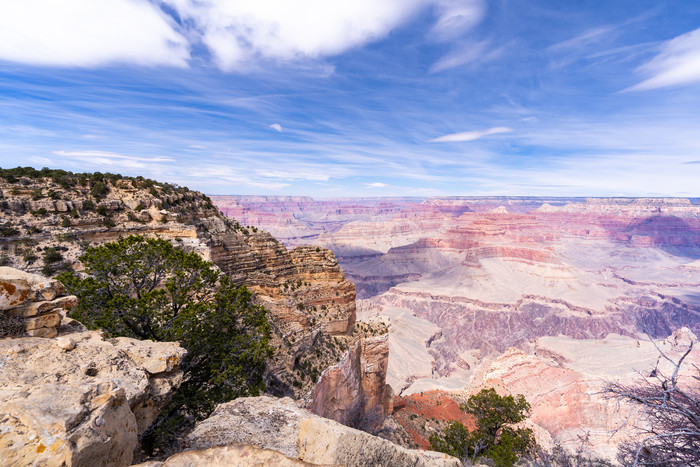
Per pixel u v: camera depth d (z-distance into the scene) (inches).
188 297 879.1
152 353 372.2
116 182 1847.9
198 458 209.8
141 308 764.6
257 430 429.4
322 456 310.5
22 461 191.2
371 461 300.7
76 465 196.4
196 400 751.7
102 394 250.5
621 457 410.6
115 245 845.8
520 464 1206.3
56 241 1422.2
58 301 377.1
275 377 1416.1
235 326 964.0
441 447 1371.8
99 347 349.7
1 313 331.9
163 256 876.6
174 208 1884.8
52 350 320.2
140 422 312.7
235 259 1946.4
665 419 383.6
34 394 230.7
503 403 1450.5
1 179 1562.5
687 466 357.7
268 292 1856.5
